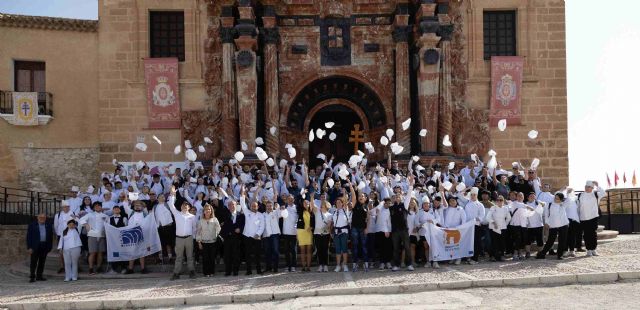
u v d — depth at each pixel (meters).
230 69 25.05
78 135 26.00
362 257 17.55
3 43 25.50
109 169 25.66
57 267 19.25
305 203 16.88
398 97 25.41
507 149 25.92
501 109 25.91
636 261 15.92
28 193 25.48
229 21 25.16
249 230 16.52
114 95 25.84
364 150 26.86
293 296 12.88
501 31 26.53
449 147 25.05
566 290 12.78
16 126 25.58
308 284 14.09
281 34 26.05
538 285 13.41
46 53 25.92
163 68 25.69
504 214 17.31
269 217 16.81
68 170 25.84
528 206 17.64
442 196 17.33
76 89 26.09
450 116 25.14
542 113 26.11
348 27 26.17
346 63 26.09
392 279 14.41
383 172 20.08
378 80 26.11
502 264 16.48
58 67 26.00
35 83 26.09
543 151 25.98
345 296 12.77
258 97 25.42
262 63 25.67
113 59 25.88
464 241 16.95
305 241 16.77
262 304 12.34
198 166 22.45
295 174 21.06
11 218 23.36
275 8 25.69
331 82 26.56
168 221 17.61
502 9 26.39
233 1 25.14
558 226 17.08
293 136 26.38
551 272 14.47
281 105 25.84
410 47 25.92
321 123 27.34
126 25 25.94
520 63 25.89
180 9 25.98
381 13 26.19
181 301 12.69
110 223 17.61
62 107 25.94
